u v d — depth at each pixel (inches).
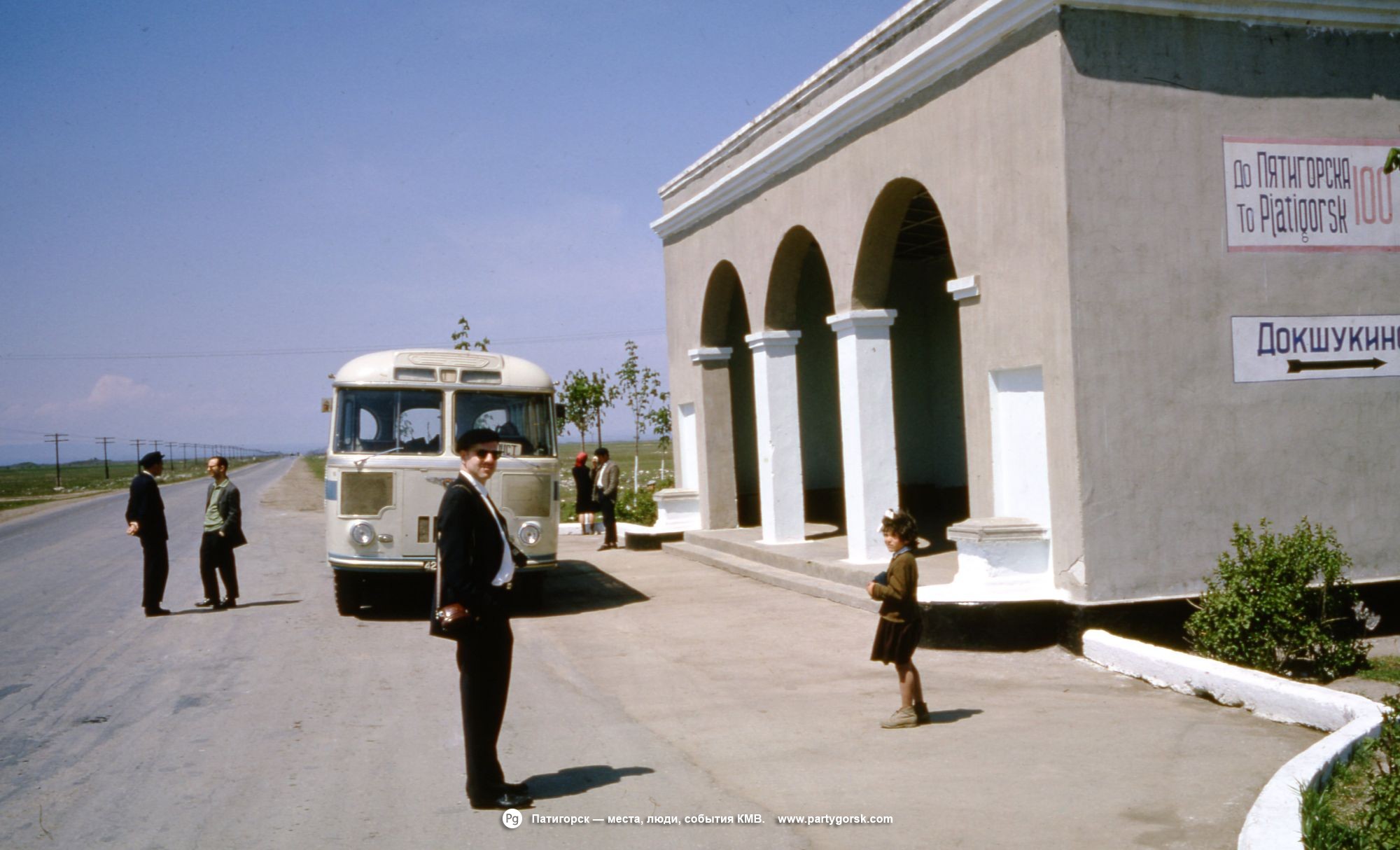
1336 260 383.2
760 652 369.7
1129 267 353.7
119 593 594.2
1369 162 390.3
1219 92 367.9
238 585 600.1
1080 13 348.5
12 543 1028.5
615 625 436.5
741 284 607.8
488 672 212.2
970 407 399.5
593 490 826.2
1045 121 353.1
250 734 281.4
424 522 460.1
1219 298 365.7
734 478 684.1
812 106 522.6
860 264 476.7
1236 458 366.6
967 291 395.9
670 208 735.7
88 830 209.6
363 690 329.4
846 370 489.4
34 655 411.5
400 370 468.1
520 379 483.5
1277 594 318.7
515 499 471.8
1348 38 386.6
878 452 482.3
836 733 262.7
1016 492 385.1
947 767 229.6
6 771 254.4
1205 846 178.5
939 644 362.6
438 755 255.0
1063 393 350.3
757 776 229.1
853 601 440.1
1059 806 201.5
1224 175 367.9
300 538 959.0
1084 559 346.6
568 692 319.3
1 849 200.1
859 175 471.8
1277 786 187.2
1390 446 388.8
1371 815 167.6
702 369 676.1
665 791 220.8
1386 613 383.9
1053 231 351.3
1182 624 354.0
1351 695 250.8
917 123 427.5
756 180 577.0
